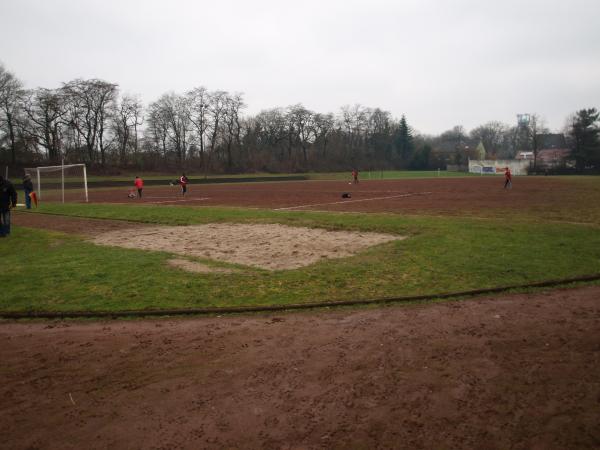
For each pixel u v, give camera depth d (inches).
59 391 185.2
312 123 4463.6
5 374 202.2
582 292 308.5
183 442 148.4
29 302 304.5
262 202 1186.6
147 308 288.5
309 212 827.4
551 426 151.9
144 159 3587.6
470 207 930.1
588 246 441.4
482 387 179.2
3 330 260.4
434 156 4899.1
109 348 229.9
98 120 3282.5
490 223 606.9
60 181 1665.8
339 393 177.8
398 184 2197.3
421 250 440.5
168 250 486.9
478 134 6530.5
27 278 363.6
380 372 194.9
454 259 398.6
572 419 155.6
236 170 3843.5
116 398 178.4
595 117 3735.2
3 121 2834.6
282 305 288.2
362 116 4955.7
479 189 1617.9
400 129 5191.9
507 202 1040.8
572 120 3924.7
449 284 328.2
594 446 140.9
